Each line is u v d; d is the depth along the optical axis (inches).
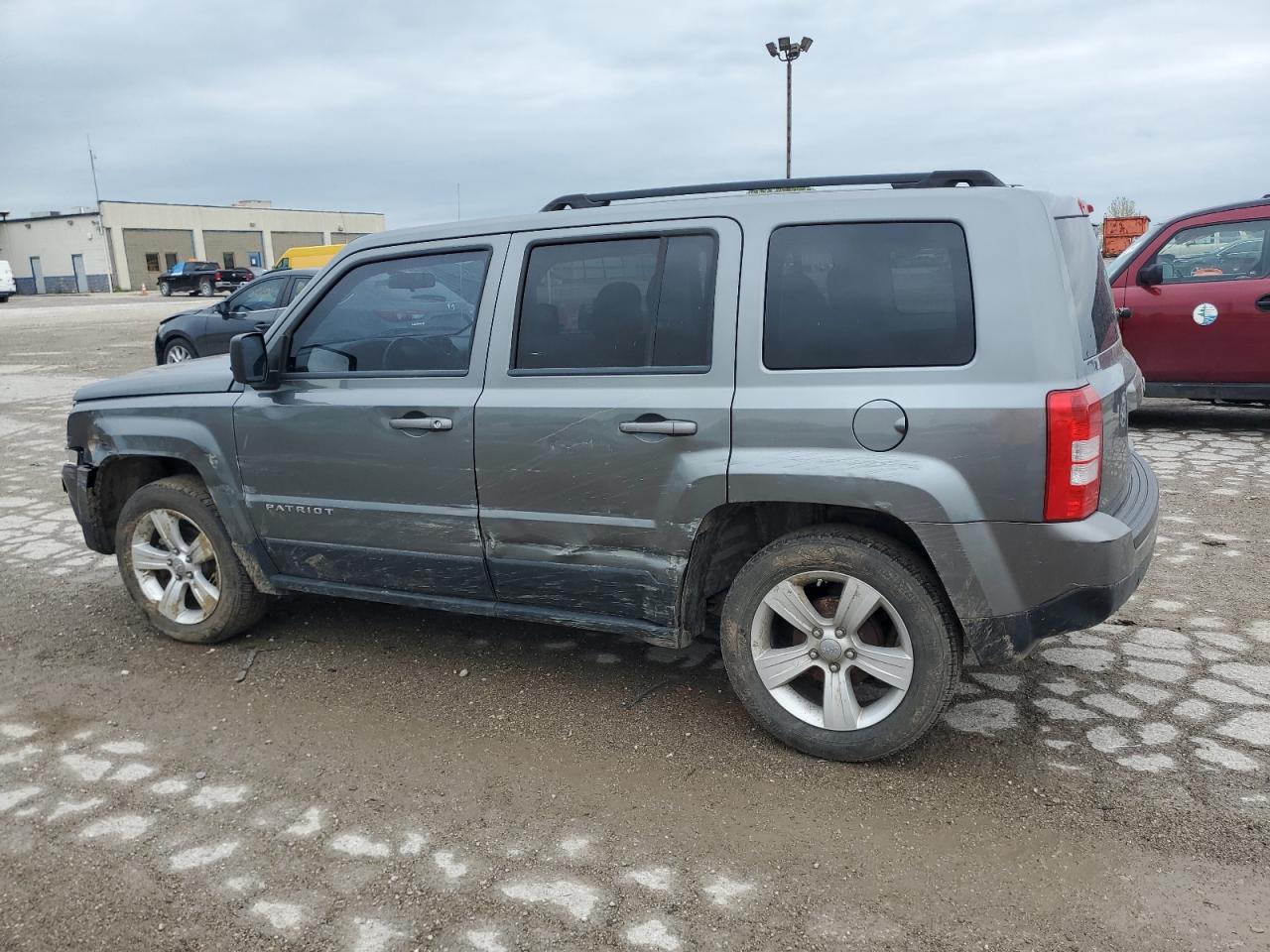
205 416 166.9
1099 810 119.0
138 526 179.6
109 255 2596.0
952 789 125.0
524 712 150.0
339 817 122.4
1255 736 134.9
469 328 147.2
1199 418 367.6
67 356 730.8
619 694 155.6
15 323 1154.7
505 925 101.7
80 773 134.8
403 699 155.7
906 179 131.6
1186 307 322.7
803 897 105.2
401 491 151.3
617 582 139.5
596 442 135.4
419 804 125.0
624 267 136.4
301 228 3026.6
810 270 125.9
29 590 212.7
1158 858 109.7
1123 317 334.6
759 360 126.8
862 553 124.7
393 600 160.1
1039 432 114.1
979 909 102.7
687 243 133.1
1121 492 133.3
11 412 460.1
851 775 129.3
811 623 130.8
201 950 99.3
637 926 101.3
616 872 110.1
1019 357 115.8
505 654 172.4
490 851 114.7
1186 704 144.7
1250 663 157.8
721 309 129.2
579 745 139.4
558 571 143.1
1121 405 130.0
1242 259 317.4
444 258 150.3
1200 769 127.2
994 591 118.7
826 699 131.0
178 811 124.6
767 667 134.5
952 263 119.6
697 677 161.2
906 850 113.0
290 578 169.2
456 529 148.5
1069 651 164.7
